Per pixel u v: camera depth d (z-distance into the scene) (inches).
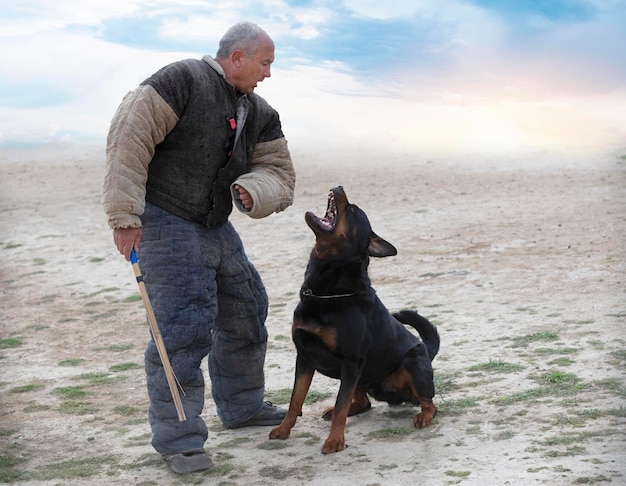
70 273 433.1
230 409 203.0
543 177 603.8
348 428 197.2
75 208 620.7
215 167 179.2
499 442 174.1
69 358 286.5
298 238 472.4
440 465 164.4
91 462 185.0
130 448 193.3
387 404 214.4
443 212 505.4
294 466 173.6
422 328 210.8
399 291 341.7
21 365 280.2
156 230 176.9
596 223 435.2
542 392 204.2
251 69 178.1
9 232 547.5
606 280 324.8
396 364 195.2
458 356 247.1
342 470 168.4
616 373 212.8
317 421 204.8
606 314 275.6
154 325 169.6
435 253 405.1
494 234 434.3
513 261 374.3
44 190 701.9
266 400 223.9
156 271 176.2
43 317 349.4
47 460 188.4
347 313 181.9
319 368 191.5
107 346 299.9
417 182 622.5
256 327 197.3
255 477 168.7
